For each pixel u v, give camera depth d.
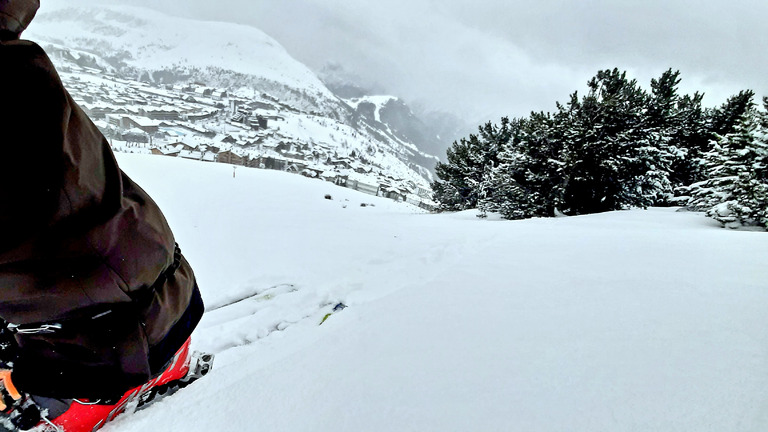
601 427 0.93
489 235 5.21
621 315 1.66
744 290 1.85
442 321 1.81
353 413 1.11
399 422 1.04
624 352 1.30
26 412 0.96
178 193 8.94
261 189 12.09
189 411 1.19
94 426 1.07
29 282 0.77
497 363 1.32
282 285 3.18
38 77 0.66
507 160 14.98
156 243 0.96
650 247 3.30
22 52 0.65
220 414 1.16
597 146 11.91
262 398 1.23
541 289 2.21
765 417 0.86
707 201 7.99
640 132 11.94
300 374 1.38
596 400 1.04
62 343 0.91
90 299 0.86
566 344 1.42
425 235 5.80
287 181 16.86
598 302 1.88
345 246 4.89
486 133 21.20
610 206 12.77
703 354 1.21
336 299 2.74
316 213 8.65
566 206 13.41
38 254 0.75
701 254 2.87
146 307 1.00
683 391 1.02
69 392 0.96
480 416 1.03
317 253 4.45
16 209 0.68
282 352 1.68
